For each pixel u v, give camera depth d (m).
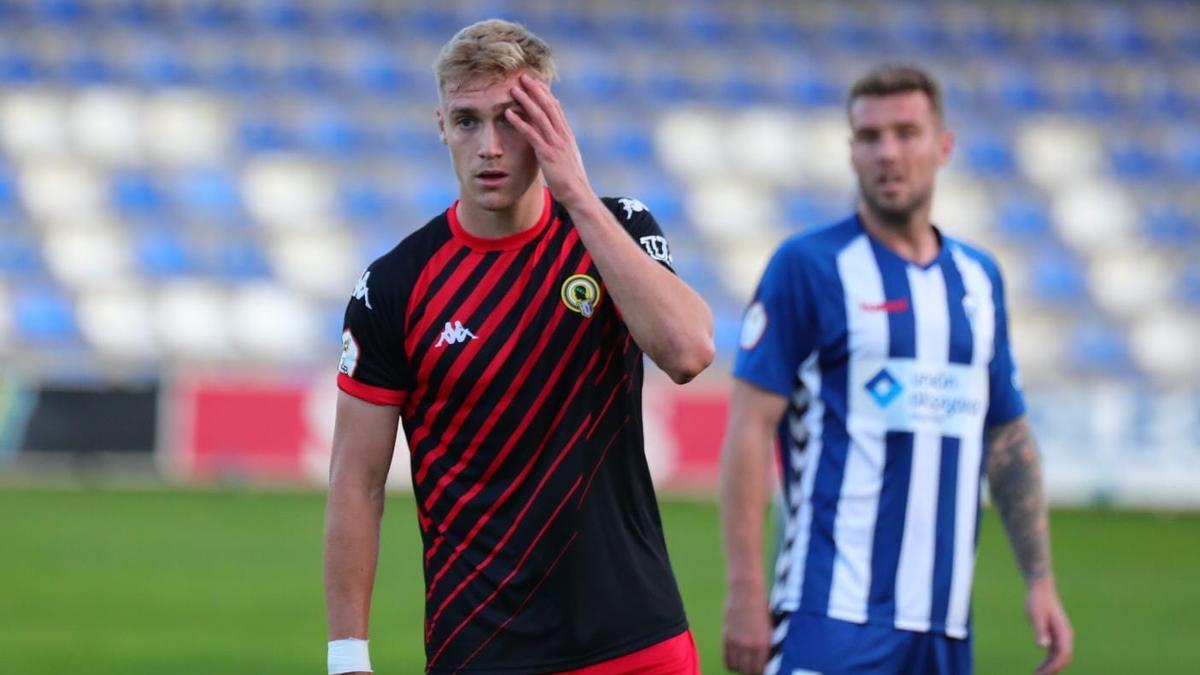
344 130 82.06
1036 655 32.16
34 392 62.91
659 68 86.81
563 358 12.41
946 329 15.93
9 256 74.50
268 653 31.92
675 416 62.97
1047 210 83.00
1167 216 83.38
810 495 15.88
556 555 12.40
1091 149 86.12
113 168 78.81
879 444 15.70
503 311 12.42
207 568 42.97
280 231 77.19
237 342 73.12
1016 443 16.53
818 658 15.50
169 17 85.88
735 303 76.88
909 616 15.55
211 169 79.38
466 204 12.53
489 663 12.46
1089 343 77.56
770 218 81.00
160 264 75.12
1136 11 93.25
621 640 12.49
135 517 52.41
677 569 42.94
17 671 29.56
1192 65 91.19
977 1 92.50
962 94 88.38
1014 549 16.62
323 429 63.41
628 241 12.16
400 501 58.09
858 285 15.95
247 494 59.03
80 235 75.69
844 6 91.38
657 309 12.02
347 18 87.12
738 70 87.31
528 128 12.02
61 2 85.62
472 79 12.05
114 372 67.62
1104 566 46.84
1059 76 89.75
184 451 63.16
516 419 12.38
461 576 12.55
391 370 12.68
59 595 38.56
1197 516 59.81
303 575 42.12
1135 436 63.12
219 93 82.50
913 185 16.06
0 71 82.06
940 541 15.70
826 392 15.93
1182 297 79.88
